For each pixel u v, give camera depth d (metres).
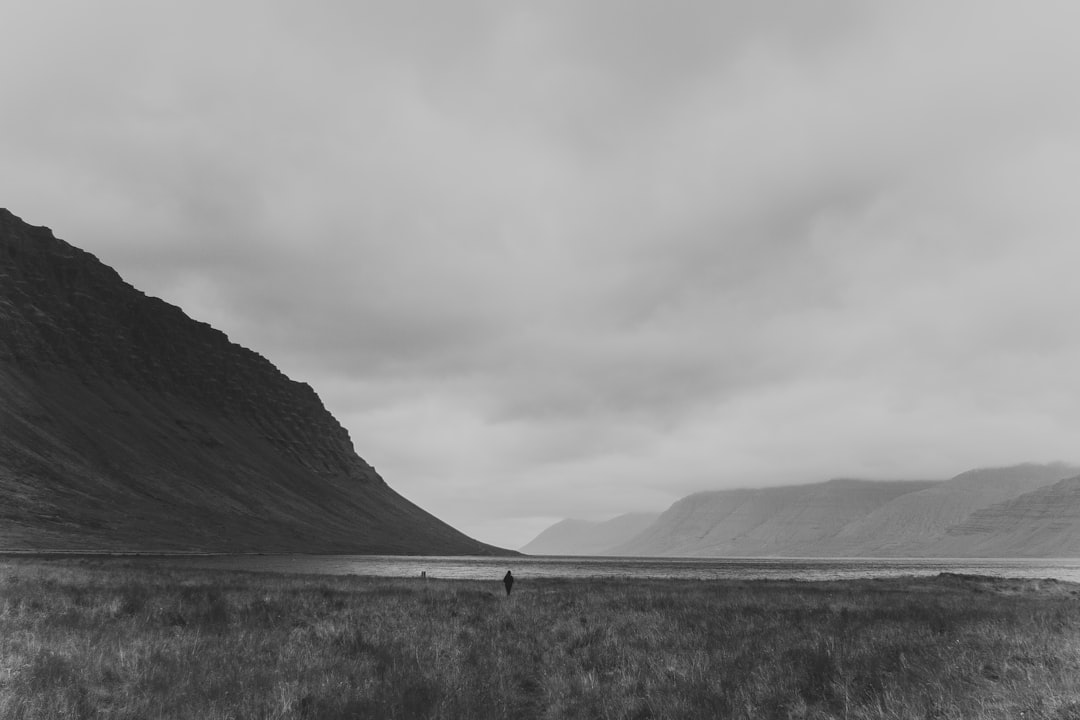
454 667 13.02
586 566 138.38
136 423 190.38
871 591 36.19
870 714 9.47
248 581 34.12
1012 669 11.78
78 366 196.38
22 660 11.20
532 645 15.97
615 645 15.60
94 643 13.62
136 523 136.50
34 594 19.33
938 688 10.51
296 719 9.41
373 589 31.67
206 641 14.66
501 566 125.38
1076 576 104.31
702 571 105.31
